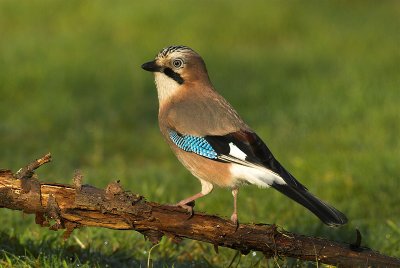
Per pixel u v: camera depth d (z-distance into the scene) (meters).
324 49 23.89
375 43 24.45
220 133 8.20
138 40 24.16
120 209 7.00
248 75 21.33
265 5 26.77
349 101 17.95
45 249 8.59
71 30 24.67
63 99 18.41
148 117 17.80
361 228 10.40
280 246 7.31
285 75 21.27
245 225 7.30
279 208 11.05
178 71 8.88
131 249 9.09
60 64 20.91
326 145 14.99
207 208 11.16
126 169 13.85
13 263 8.01
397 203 11.59
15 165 13.70
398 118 16.36
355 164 13.09
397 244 9.64
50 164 14.05
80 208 7.01
